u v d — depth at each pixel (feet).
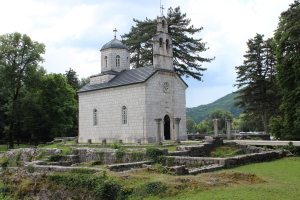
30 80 199.82
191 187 51.42
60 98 229.86
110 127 157.17
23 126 221.87
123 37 218.79
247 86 198.70
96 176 58.39
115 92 155.84
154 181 54.19
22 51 199.11
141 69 159.22
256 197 44.75
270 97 190.49
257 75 195.21
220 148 107.24
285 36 127.44
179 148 100.42
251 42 201.87
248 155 82.28
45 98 225.35
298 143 108.37
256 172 67.67
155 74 147.84
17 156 136.05
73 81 326.24
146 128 141.18
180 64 205.77
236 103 204.23
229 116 391.65
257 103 196.65
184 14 205.57
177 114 157.17
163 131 149.38
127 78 155.63
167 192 50.14
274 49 142.31
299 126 119.96
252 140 121.80
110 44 175.52
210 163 74.23
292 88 128.98
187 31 202.28
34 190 64.95
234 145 109.40
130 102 148.46
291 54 124.47
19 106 201.77
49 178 64.64
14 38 198.39
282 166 76.43
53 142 180.34
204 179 55.62
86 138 170.19
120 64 175.11
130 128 147.54
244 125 354.13
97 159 104.22
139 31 212.84
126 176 59.00
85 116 171.83
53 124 223.30
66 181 61.41
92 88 168.25
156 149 86.17
